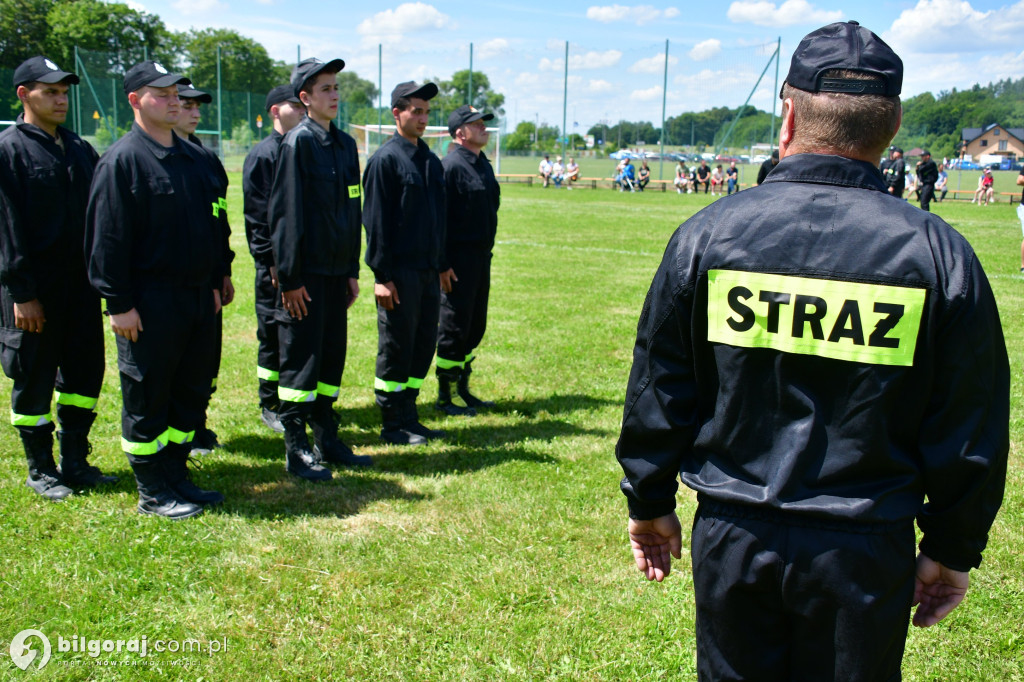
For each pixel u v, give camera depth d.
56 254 3.71
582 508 3.87
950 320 1.37
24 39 54.75
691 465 1.65
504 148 45.34
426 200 4.62
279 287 3.98
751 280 1.48
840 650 1.47
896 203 1.48
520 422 5.23
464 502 3.91
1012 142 60.72
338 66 3.99
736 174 30.62
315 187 3.97
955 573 1.53
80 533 3.49
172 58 64.38
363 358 6.65
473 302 5.33
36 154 3.61
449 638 2.83
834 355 1.43
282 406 4.20
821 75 1.51
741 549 1.51
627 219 19.81
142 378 3.53
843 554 1.43
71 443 4.02
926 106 63.91
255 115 40.91
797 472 1.46
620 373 6.36
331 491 4.02
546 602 3.07
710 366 1.58
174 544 3.40
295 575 3.19
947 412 1.39
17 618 2.85
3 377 5.75
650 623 2.95
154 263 3.49
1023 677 2.69
